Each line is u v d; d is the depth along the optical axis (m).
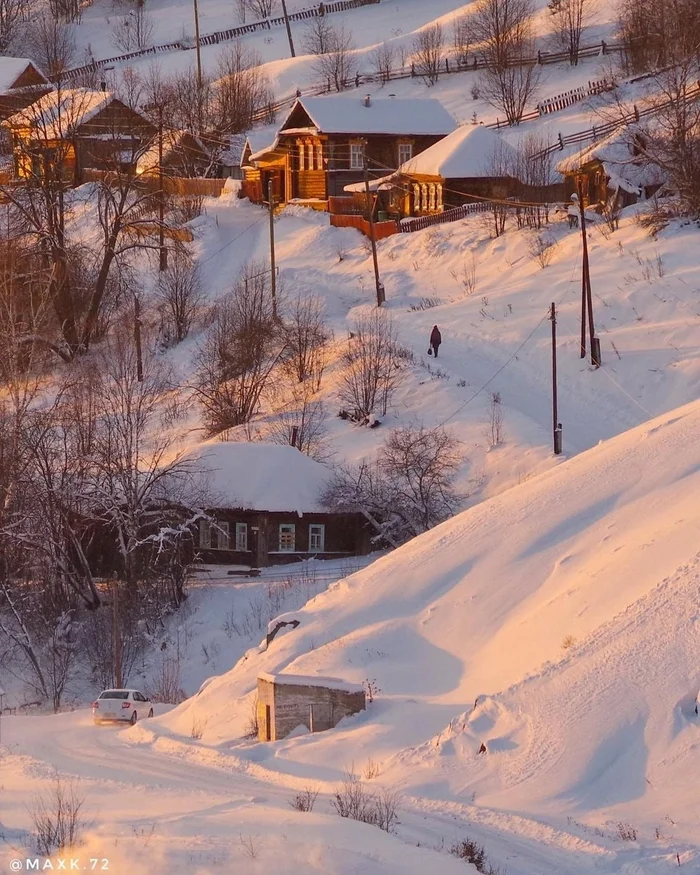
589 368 59.25
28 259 76.19
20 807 19.31
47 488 48.81
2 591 48.09
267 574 51.50
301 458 54.94
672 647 21.55
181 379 69.62
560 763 19.83
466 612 30.11
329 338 67.81
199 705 31.80
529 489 34.25
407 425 56.97
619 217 74.56
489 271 75.12
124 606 48.44
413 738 24.11
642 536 28.61
